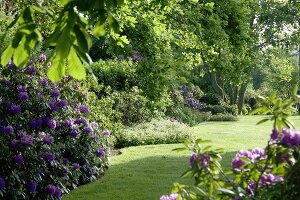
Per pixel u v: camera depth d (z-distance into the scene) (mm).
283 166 2355
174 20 6828
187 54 7734
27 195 5590
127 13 5895
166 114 17156
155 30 6430
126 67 14328
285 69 28734
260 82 43000
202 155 2480
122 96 13977
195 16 6504
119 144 11742
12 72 6211
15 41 2113
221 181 2492
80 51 2043
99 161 7398
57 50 1975
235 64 7891
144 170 7977
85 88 7434
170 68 6195
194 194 2564
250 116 26703
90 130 7105
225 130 16203
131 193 6418
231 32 7633
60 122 6648
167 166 8289
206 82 30969
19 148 5520
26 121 6121
